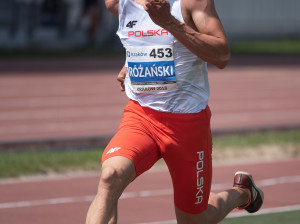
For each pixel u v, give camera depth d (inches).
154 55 354.0
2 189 758.5
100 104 1686.8
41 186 778.8
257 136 1144.2
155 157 362.3
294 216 613.0
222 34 339.3
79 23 3164.4
